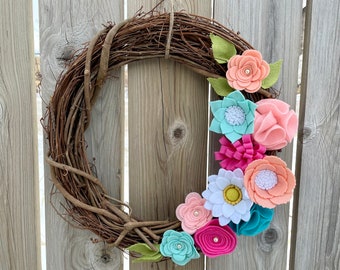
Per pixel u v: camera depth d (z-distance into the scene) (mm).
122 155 1136
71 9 1062
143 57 1032
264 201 988
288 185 987
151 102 1118
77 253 1167
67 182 1039
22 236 1142
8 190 1115
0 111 1079
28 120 1092
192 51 1032
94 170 1129
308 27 1124
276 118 991
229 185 1013
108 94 1103
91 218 1049
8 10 1044
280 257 1221
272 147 1010
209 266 1206
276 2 1105
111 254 1176
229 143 1030
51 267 1168
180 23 1021
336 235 1218
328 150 1175
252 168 982
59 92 1014
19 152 1103
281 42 1119
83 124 1039
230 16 1104
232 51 1028
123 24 1000
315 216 1205
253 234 1035
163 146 1140
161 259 1104
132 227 1033
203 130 1147
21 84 1076
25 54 1065
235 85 1002
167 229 1065
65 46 1075
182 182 1161
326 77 1142
